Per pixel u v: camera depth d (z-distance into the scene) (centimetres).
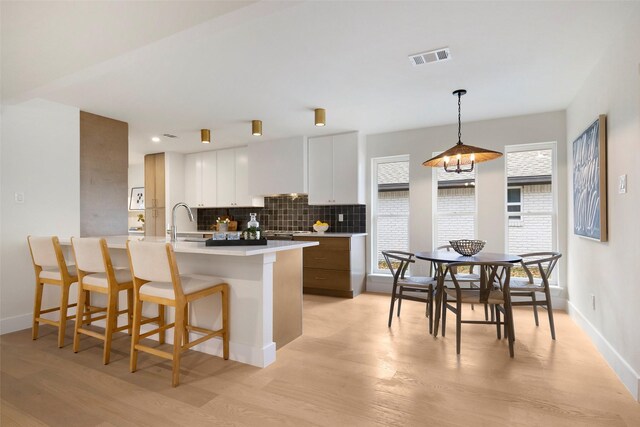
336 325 337
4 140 313
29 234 328
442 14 205
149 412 187
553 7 200
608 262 252
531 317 359
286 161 518
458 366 243
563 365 244
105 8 172
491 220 422
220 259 261
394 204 496
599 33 228
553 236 402
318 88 320
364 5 196
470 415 184
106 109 373
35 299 296
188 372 233
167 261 215
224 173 587
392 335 308
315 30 221
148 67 273
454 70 283
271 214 591
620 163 227
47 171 341
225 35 226
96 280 264
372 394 205
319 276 475
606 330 257
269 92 329
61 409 189
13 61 229
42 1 166
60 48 212
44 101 340
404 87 319
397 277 337
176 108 373
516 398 200
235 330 255
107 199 398
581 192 308
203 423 177
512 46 245
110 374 230
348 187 486
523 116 407
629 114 213
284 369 239
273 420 180
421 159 462
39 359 254
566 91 331
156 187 615
